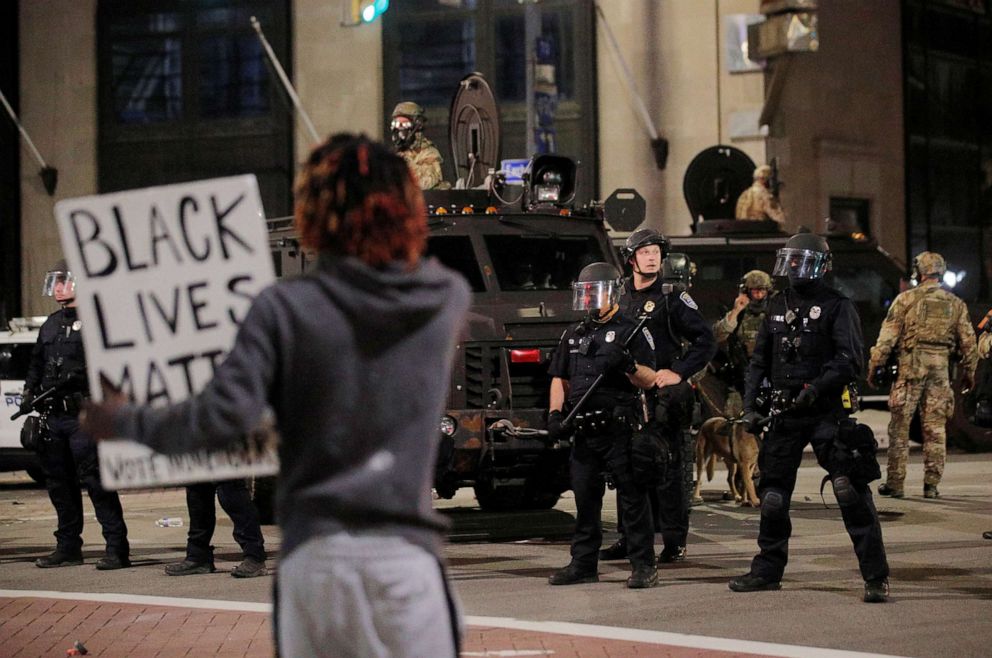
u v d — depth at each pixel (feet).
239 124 118.73
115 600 35.45
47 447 41.55
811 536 45.06
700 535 46.19
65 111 120.88
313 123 116.57
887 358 54.85
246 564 39.22
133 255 13.91
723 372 52.06
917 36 112.68
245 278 13.84
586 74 110.83
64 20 120.98
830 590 35.45
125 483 13.78
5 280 120.47
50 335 41.65
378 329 13.12
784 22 65.87
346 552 12.98
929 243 113.60
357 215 13.21
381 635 13.04
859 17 105.91
